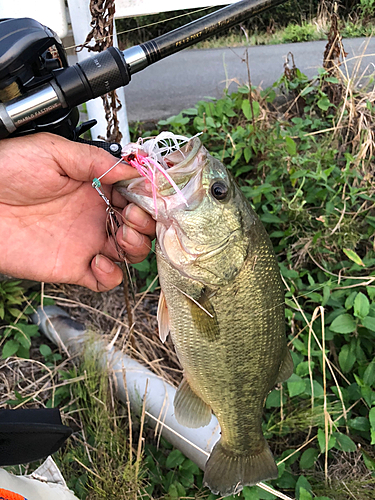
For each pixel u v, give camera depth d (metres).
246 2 0.22
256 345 0.28
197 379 0.30
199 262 0.26
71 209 0.29
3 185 0.25
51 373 0.42
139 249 0.27
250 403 0.30
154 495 0.37
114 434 0.37
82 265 0.31
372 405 0.38
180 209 0.25
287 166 0.51
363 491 0.35
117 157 0.26
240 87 0.59
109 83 0.21
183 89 0.70
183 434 0.37
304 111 0.60
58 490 0.26
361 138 0.54
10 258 0.29
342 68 0.66
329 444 0.35
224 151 0.51
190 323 0.28
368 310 0.38
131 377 0.42
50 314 0.48
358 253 0.50
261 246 0.28
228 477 0.32
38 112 0.20
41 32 0.19
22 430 0.20
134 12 0.42
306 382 0.39
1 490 0.20
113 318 0.47
